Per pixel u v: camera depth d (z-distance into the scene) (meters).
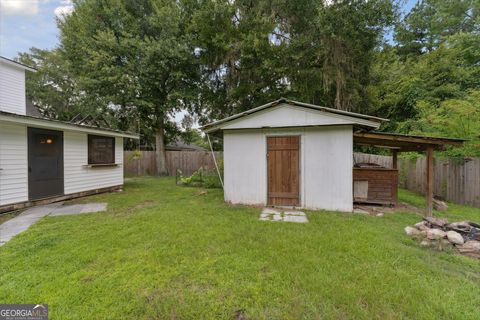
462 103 6.93
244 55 9.27
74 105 17.36
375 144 5.93
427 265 2.58
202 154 12.89
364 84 9.95
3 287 2.16
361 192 5.71
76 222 4.17
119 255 2.79
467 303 1.96
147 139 16.72
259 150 5.66
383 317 1.79
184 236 3.41
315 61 9.22
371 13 7.96
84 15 10.58
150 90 11.41
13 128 5.12
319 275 2.35
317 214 4.75
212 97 11.44
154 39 10.86
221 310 1.88
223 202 5.94
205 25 9.58
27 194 5.41
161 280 2.28
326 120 5.06
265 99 10.08
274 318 1.80
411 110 10.77
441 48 11.10
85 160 7.01
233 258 2.72
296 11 9.23
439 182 6.66
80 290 2.12
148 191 7.85
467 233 3.21
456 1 12.44
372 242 3.19
